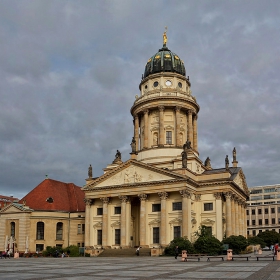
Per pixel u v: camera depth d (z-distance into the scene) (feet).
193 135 360.69
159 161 329.72
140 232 287.48
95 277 103.40
